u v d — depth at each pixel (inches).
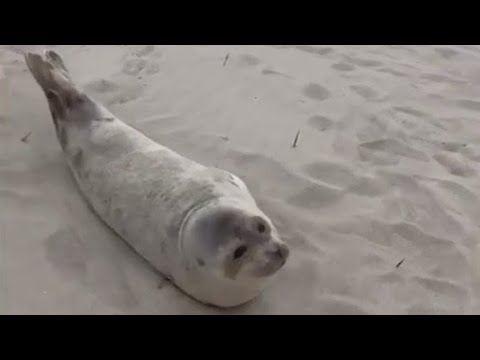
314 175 73.7
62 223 62.4
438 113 89.6
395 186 73.7
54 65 73.5
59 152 72.2
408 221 68.6
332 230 66.4
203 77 90.3
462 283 62.2
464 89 97.0
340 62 100.3
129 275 58.2
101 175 63.3
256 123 81.4
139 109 81.7
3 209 62.9
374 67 100.5
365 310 58.2
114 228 61.8
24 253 58.7
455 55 108.5
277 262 52.9
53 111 69.6
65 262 58.5
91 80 86.3
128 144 64.9
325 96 89.4
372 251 64.6
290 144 78.2
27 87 83.6
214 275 53.1
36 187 66.6
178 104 83.5
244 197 58.0
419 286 61.4
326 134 81.3
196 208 55.2
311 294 59.3
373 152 79.4
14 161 69.5
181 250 54.7
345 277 61.3
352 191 72.2
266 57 98.4
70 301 55.1
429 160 79.0
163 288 57.5
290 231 65.6
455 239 67.2
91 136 66.3
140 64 92.1
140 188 59.9
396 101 91.0
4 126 75.2
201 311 56.2
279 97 87.7
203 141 76.7
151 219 57.7
